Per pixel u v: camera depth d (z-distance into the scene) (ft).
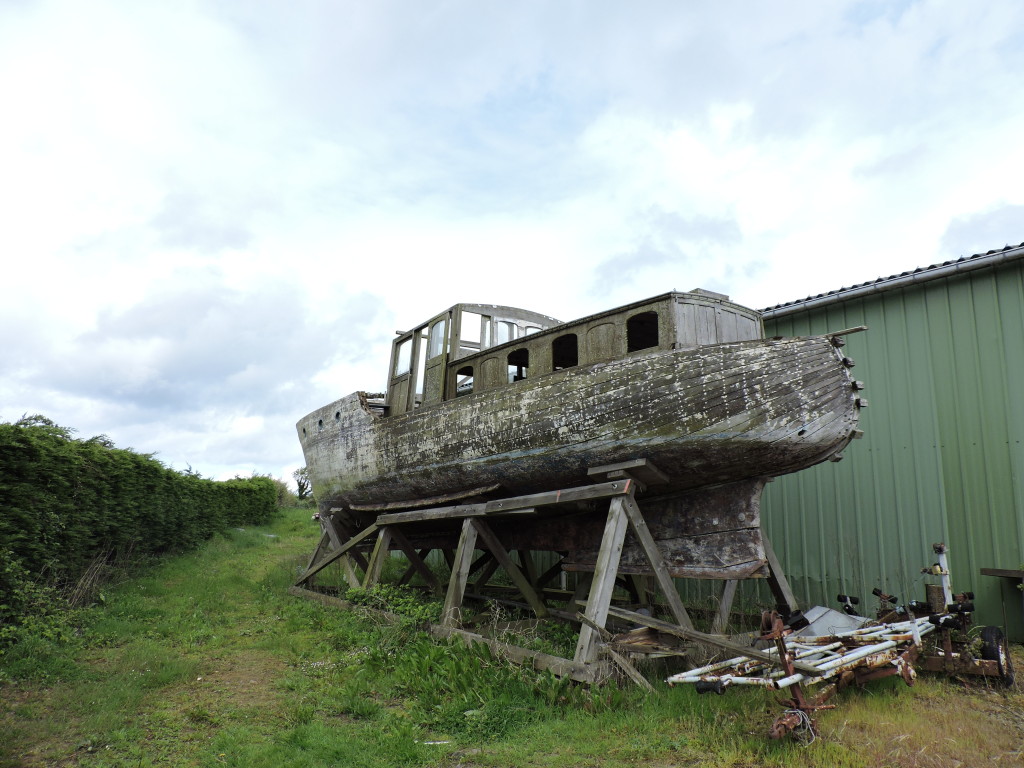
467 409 23.88
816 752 11.88
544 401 21.12
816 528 25.91
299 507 91.04
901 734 12.90
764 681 12.98
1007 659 16.55
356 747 12.48
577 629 22.48
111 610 23.81
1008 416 22.06
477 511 22.27
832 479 25.75
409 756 12.14
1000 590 21.63
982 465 22.43
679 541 20.45
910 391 24.27
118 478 30.40
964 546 22.49
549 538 24.38
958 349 23.34
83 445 27.53
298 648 20.06
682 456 18.81
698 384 18.17
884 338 25.16
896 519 24.04
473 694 15.24
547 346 22.47
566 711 14.61
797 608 21.09
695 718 13.70
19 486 20.94
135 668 17.44
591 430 19.86
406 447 26.63
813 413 17.83
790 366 17.85
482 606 27.71
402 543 27.99
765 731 12.95
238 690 16.21
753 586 26.55
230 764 11.73
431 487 26.30
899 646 16.24
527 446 21.59
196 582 30.94
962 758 12.02
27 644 17.78
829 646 15.46
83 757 12.10
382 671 17.51
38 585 22.57
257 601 27.91
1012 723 14.02
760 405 17.72
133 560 32.58
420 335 30.27
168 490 38.81
